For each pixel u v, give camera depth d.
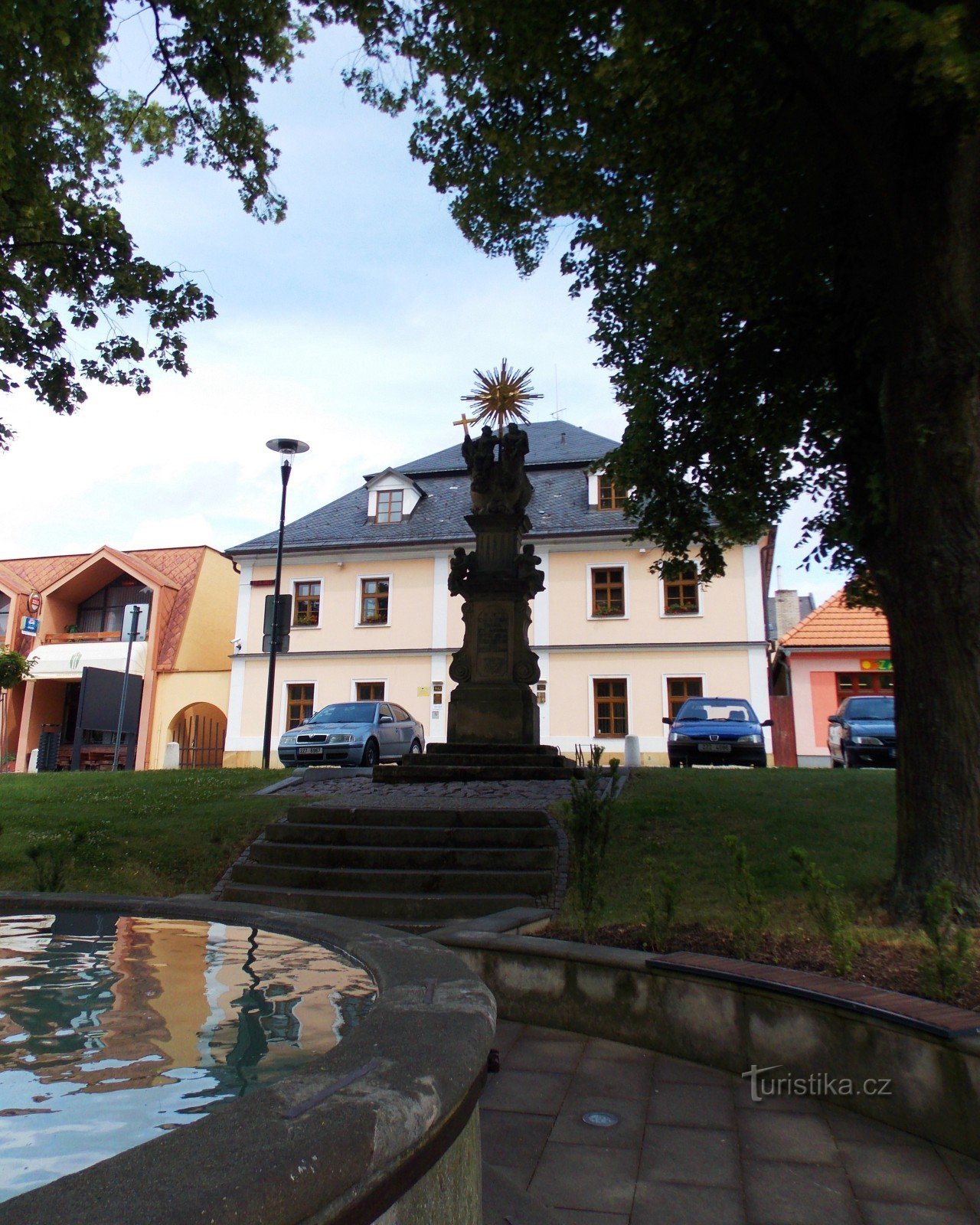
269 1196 1.11
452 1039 1.73
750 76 6.97
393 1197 1.39
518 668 13.19
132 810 10.98
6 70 8.59
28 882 8.41
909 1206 3.11
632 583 30.02
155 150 11.12
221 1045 2.13
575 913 6.14
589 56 7.05
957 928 5.15
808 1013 4.14
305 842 8.84
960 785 5.53
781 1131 3.73
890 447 6.05
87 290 11.52
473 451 14.06
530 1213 2.85
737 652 28.78
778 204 7.77
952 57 4.82
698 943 5.38
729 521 11.02
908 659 5.85
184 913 3.80
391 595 32.03
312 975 2.74
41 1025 2.31
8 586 35.84
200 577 36.53
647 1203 3.11
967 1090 3.51
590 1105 4.02
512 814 8.77
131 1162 1.16
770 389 9.39
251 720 32.09
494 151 9.03
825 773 12.70
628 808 9.60
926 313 5.80
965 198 5.71
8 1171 1.38
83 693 23.06
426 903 7.18
